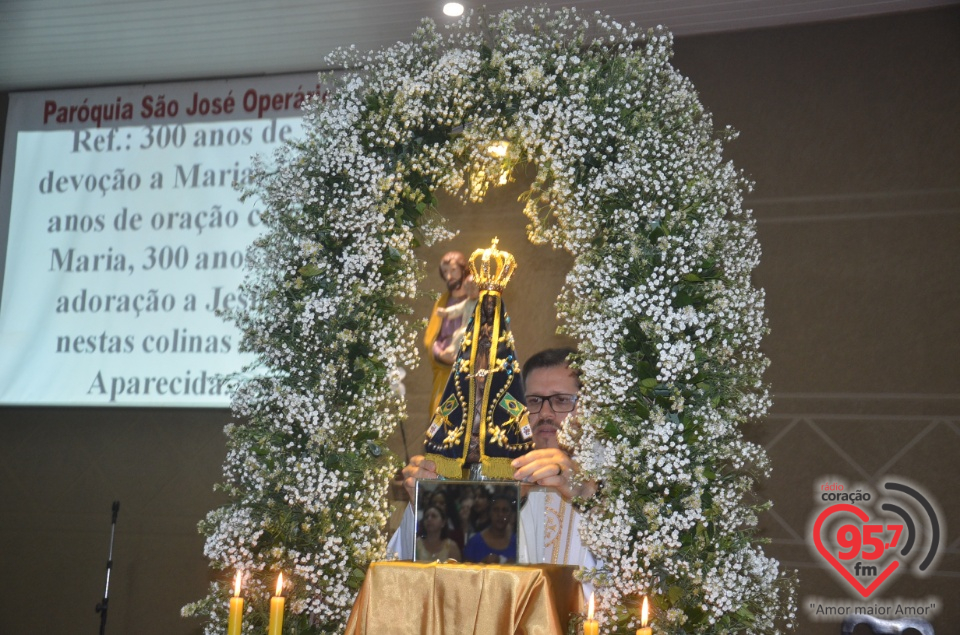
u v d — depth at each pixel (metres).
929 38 5.64
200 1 5.55
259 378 3.54
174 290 6.44
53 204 6.66
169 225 6.51
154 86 6.67
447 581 2.85
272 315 3.54
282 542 3.38
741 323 3.35
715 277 3.26
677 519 3.04
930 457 5.32
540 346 5.99
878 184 5.61
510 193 6.20
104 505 6.42
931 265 5.47
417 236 4.04
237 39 6.02
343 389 3.53
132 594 6.26
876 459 5.38
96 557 6.36
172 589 6.21
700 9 5.61
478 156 3.60
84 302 6.54
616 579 3.04
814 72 5.79
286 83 6.48
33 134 6.76
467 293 5.43
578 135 3.43
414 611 2.85
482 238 6.18
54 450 6.56
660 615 3.05
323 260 3.54
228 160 6.49
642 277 3.24
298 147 3.66
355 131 3.59
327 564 3.38
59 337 6.53
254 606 3.38
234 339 6.34
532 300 6.05
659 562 3.09
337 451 3.42
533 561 3.27
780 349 5.60
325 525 3.33
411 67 3.69
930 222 5.50
